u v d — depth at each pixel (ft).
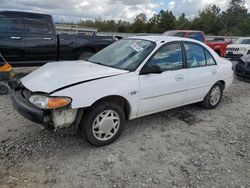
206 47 17.66
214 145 13.44
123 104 13.24
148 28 217.77
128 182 10.18
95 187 9.82
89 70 13.07
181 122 16.15
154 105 14.21
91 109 11.88
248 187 10.26
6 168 10.65
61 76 12.17
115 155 11.97
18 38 23.99
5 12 23.27
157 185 10.09
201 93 17.16
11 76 20.38
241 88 26.32
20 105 11.63
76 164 11.15
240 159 12.23
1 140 12.89
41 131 13.92
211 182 10.44
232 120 17.02
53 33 25.94
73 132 12.28
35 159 11.37
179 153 12.47
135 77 13.10
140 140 13.50
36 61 25.55
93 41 28.27
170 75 14.61
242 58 30.83
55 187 9.71
